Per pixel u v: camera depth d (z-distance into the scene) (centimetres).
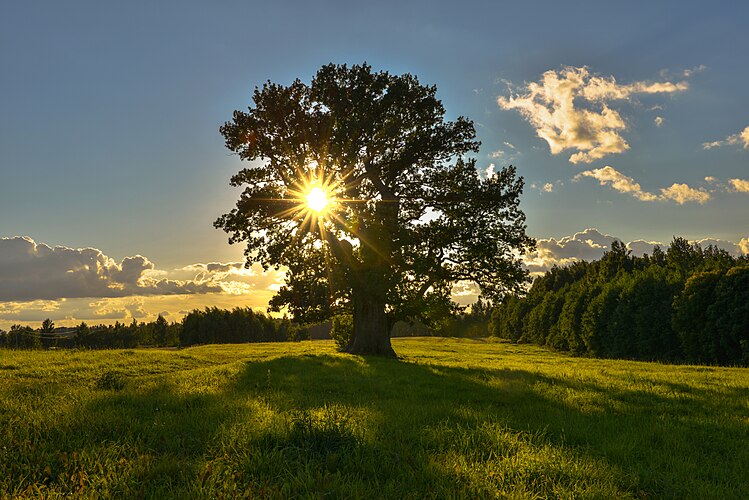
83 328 15538
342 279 2825
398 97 3003
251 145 3022
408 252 2898
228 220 3016
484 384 1429
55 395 998
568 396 1176
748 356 4906
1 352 2148
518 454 627
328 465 577
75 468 523
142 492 474
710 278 5666
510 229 3281
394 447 657
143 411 855
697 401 1170
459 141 3278
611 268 11325
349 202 2945
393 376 1622
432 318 3478
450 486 513
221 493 461
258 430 692
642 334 6712
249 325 14575
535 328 10925
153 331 16912
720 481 580
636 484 561
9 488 482
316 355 2733
